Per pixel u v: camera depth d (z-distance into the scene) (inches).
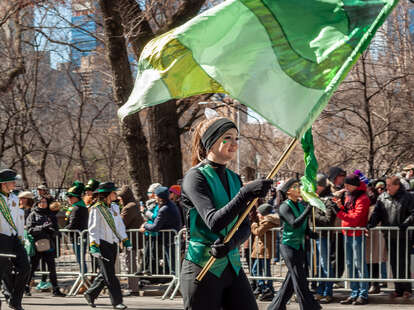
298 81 122.6
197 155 134.6
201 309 124.8
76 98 1012.5
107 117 1053.2
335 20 127.1
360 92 737.0
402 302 307.7
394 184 308.5
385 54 751.7
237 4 123.7
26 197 376.8
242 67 122.8
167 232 351.9
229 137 126.8
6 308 320.5
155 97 137.3
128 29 526.0
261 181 114.6
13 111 825.5
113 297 304.0
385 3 125.7
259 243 326.6
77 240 374.3
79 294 367.9
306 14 127.0
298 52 124.6
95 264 371.9
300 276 255.1
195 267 125.3
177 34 122.5
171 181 571.2
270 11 124.4
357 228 305.7
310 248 317.7
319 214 316.2
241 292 128.3
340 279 307.4
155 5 601.0
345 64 119.0
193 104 668.7
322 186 322.3
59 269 422.3
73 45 676.7
